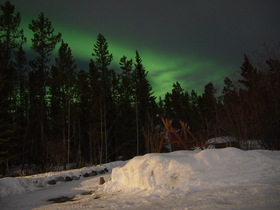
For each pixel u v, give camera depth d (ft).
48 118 114.11
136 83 124.98
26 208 24.03
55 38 110.42
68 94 97.04
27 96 109.19
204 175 24.77
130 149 117.39
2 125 75.92
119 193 27.14
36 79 111.14
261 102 53.36
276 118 51.37
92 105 111.55
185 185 23.95
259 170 24.47
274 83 54.19
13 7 106.32
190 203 17.24
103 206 20.17
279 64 54.75
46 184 40.34
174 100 183.93
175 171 26.02
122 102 128.47
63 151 71.92
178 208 16.05
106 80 129.39
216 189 21.26
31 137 110.01
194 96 200.85
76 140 127.85
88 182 40.22
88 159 119.85
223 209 14.32
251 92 56.18
